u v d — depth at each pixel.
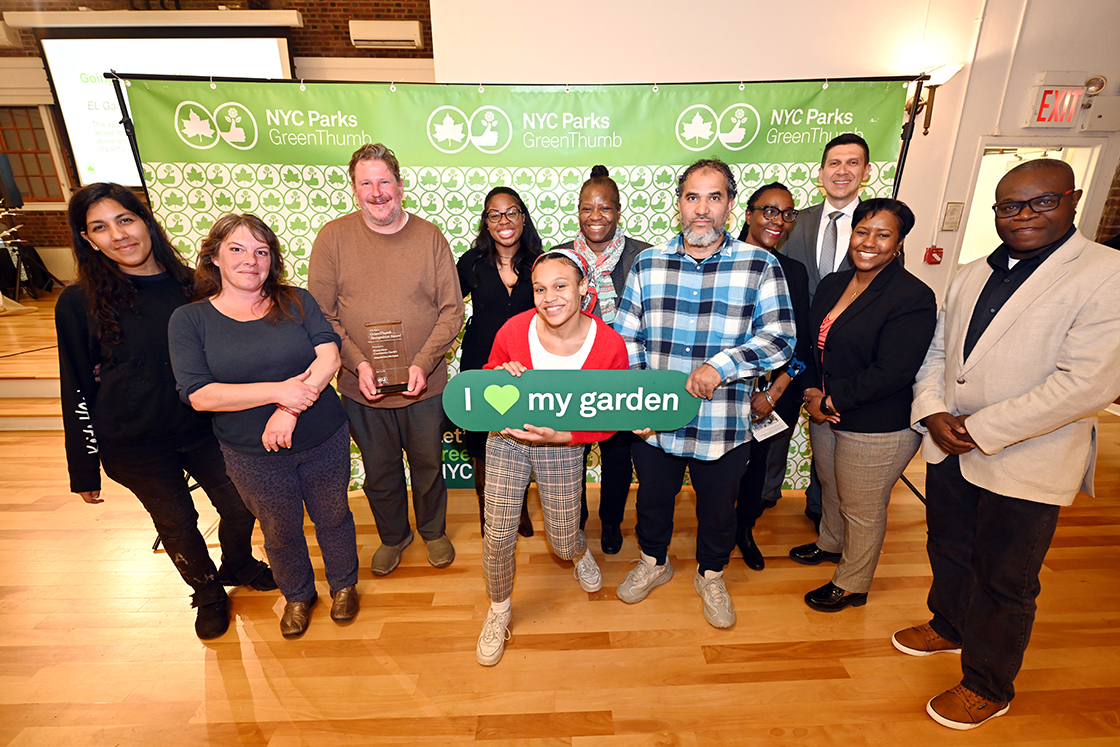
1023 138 3.11
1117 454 3.14
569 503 1.62
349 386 1.92
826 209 2.18
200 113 2.26
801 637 1.80
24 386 3.77
